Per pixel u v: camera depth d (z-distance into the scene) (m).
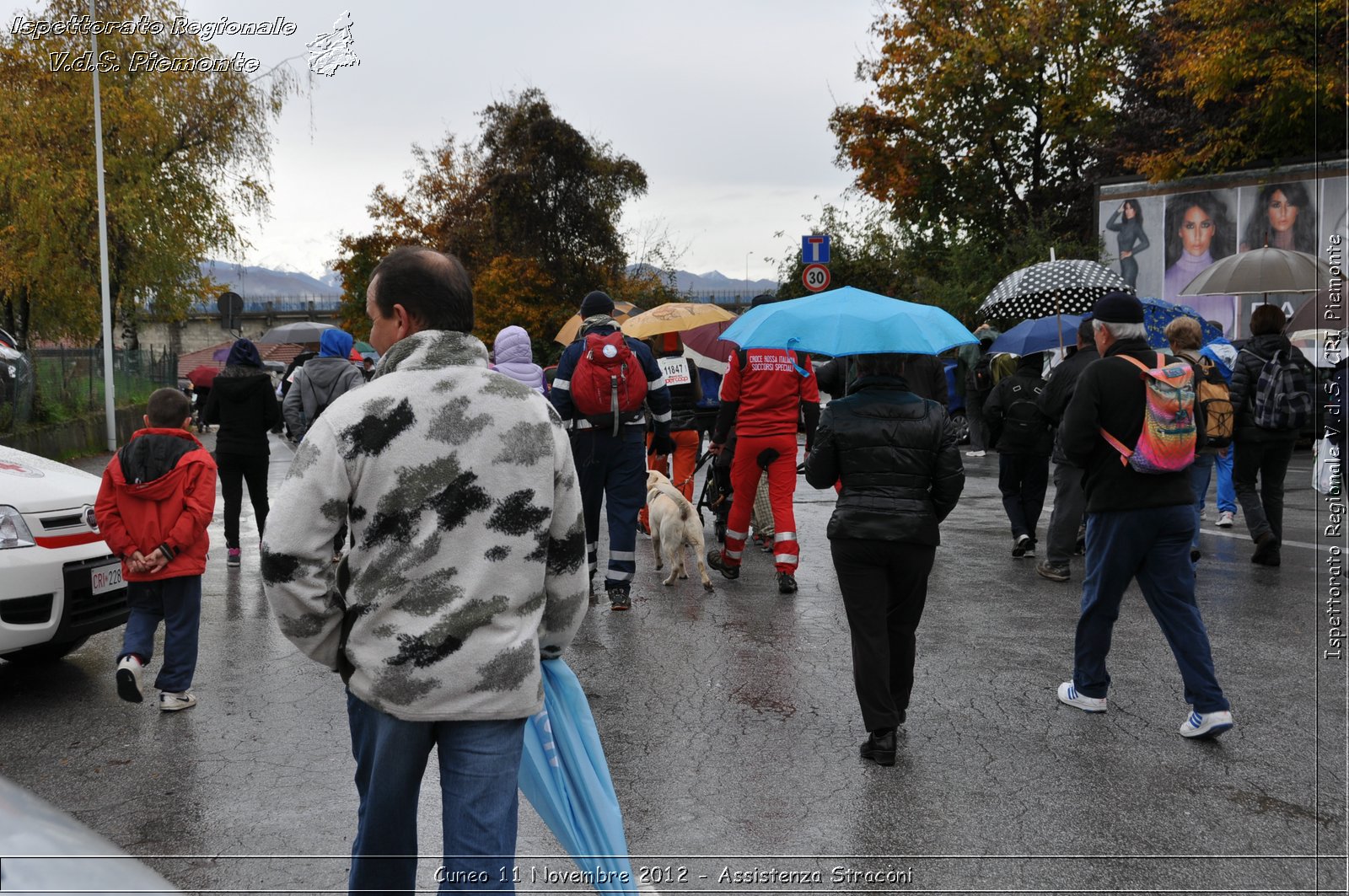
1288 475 14.51
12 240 23.69
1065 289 8.88
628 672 5.88
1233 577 8.16
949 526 10.94
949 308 26.78
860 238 31.78
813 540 10.16
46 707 5.38
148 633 5.21
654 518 8.41
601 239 46.88
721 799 4.22
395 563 2.48
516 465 2.54
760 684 5.67
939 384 8.39
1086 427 4.91
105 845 1.96
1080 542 9.35
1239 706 5.27
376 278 2.69
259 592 8.03
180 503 5.11
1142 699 5.40
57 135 23.83
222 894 3.51
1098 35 30.52
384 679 2.46
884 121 32.88
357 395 2.51
